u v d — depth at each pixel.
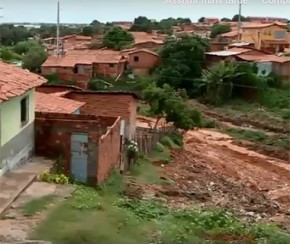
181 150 37.06
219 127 52.94
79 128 20.95
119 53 79.81
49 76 67.75
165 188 23.80
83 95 31.92
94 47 97.50
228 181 29.31
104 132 23.69
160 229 15.38
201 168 32.00
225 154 39.97
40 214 15.56
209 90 65.56
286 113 57.53
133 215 16.75
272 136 48.59
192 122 42.41
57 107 26.31
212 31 113.94
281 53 83.19
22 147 20.45
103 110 31.53
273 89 65.50
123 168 25.64
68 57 73.38
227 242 14.92
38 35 134.50
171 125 43.06
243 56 72.75
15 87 19.47
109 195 19.83
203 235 15.41
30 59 73.69
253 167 35.81
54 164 20.83
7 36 118.56
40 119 21.69
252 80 64.94
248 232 15.99
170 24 150.38
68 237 13.91
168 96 41.66
